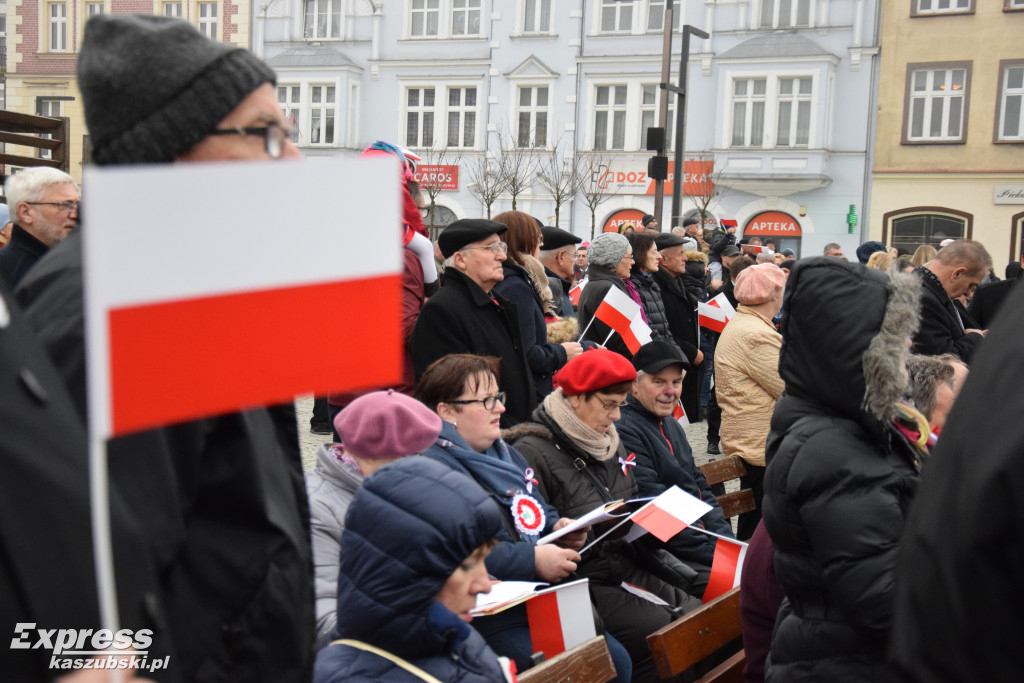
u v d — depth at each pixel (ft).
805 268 7.52
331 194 3.41
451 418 10.71
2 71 99.81
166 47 4.07
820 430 7.33
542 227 23.41
